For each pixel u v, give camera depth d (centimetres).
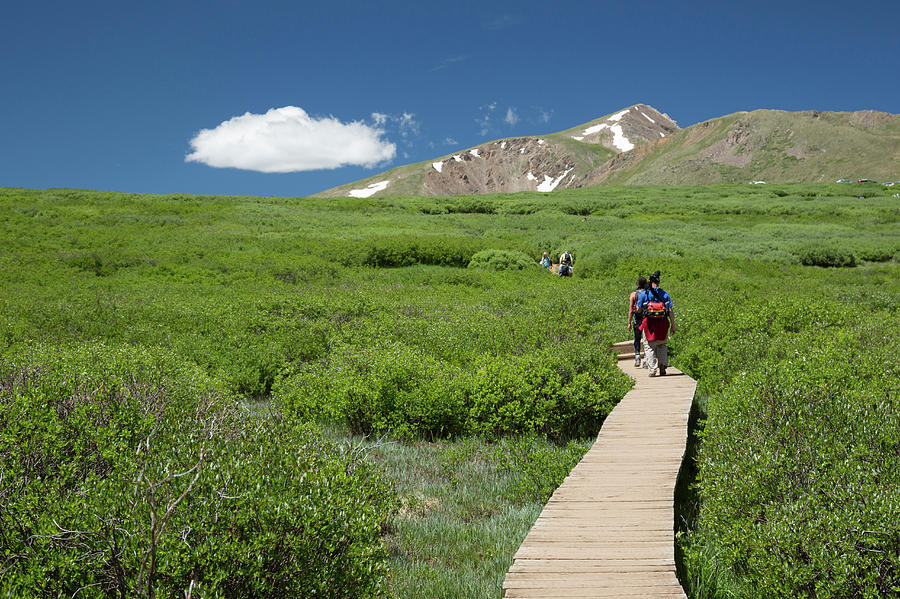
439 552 512
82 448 452
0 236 3688
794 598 367
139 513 318
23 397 472
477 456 794
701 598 423
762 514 454
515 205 7581
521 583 403
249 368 1123
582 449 757
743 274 2992
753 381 655
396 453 801
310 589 329
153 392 597
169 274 2830
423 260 3469
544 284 2666
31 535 322
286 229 4541
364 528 375
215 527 321
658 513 509
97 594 303
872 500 398
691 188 10362
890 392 640
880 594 358
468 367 1061
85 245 3547
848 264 3578
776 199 8038
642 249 3519
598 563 427
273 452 437
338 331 1420
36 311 1625
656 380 1091
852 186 10081
